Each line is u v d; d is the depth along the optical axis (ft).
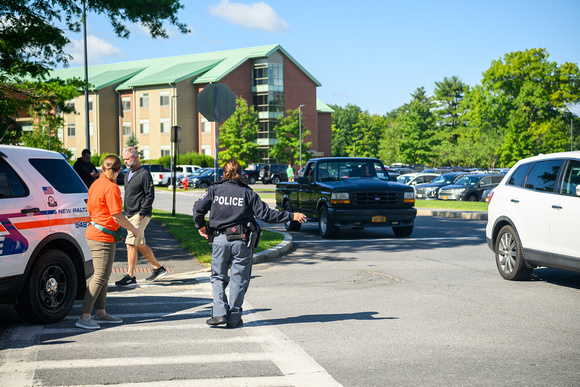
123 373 15.99
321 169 52.11
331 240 47.98
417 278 30.66
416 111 260.21
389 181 51.42
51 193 22.15
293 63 235.81
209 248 39.17
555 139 237.25
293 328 20.84
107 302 25.59
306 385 15.06
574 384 15.06
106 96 237.25
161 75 229.25
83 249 23.35
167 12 52.08
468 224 60.90
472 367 16.43
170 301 25.79
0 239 19.54
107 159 21.13
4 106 54.19
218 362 16.98
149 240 44.34
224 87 43.70
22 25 48.70
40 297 21.17
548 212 27.22
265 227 59.93
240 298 21.15
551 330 20.36
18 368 16.40
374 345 18.65
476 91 249.34
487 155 235.61
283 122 225.76
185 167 167.73
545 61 239.30
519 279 29.71
